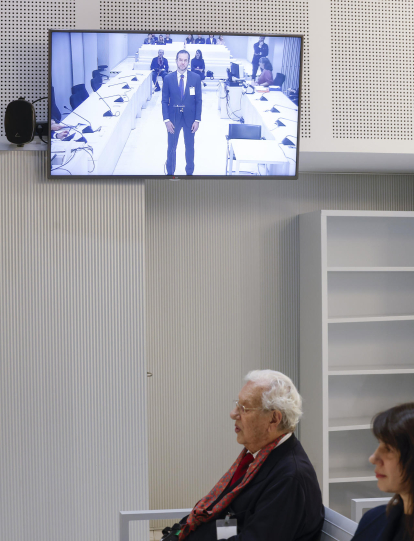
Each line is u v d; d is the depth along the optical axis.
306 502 1.88
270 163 3.36
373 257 4.35
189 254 4.21
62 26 3.35
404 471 1.21
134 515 2.22
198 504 2.15
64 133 3.22
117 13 3.38
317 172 4.36
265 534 1.83
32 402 3.33
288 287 4.32
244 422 2.04
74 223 3.35
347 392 4.31
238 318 4.27
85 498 3.37
